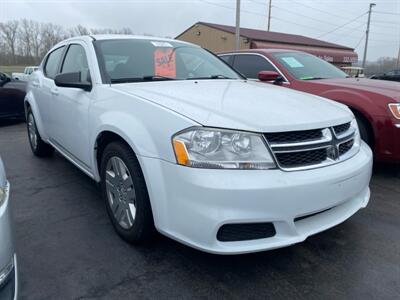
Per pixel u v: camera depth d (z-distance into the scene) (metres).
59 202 3.41
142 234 2.47
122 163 2.56
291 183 2.04
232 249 2.04
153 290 2.17
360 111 3.96
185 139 2.07
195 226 2.04
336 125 2.40
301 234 2.17
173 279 2.27
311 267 2.41
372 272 2.37
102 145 2.89
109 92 2.79
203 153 2.03
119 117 2.53
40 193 3.62
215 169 2.01
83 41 3.51
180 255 2.52
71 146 3.48
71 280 2.26
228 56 5.95
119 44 3.39
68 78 3.00
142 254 2.53
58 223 2.98
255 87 3.14
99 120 2.74
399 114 3.72
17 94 7.83
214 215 1.97
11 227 1.75
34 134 4.80
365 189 2.67
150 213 2.39
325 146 2.26
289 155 2.12
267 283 2.25
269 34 30.80
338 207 2.42
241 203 1.97
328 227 2.30
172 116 2.18
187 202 2.05
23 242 2.68
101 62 3.10
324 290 2.19
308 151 2.19
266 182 2.00
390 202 3.46
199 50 3.98
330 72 5.27
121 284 2.22
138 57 3.31
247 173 2.01
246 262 2.46
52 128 4.01
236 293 2.15
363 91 4.05
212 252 2.03
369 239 2.77
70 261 2.45
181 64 3.51
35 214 3.15
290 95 2.88
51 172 4.28
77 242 2.69
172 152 2.10
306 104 2.61
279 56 5.31
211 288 2.20
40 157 4.93
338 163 2.32
